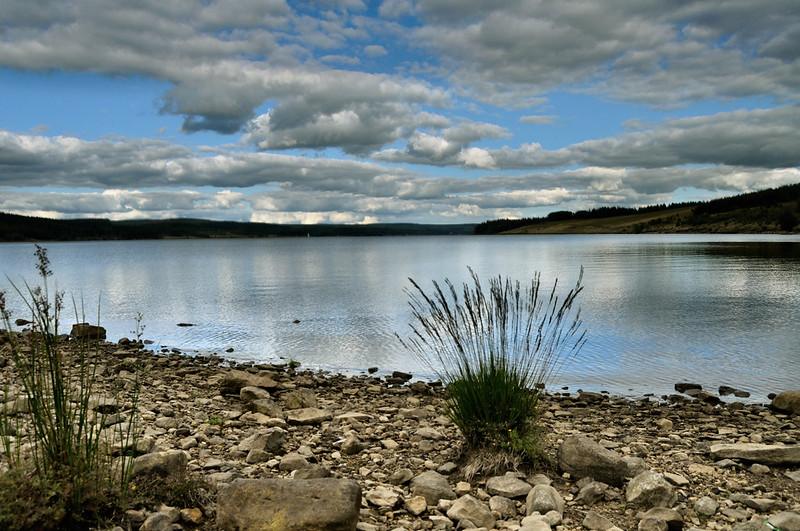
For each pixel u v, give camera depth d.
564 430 10.80
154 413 10.64
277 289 47.53
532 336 20.30
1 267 82.62
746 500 6.61
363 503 6.45
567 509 6.37
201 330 27.50
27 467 5.08
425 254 125.12
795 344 22.09
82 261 102.38
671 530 5.88
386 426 10.46
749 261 73.50
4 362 15.23
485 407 7.70
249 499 5.29
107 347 22.47
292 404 12.16
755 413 13.41
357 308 34.69
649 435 10.60
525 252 122.38
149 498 5.59
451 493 6.68
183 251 167.00
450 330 7.82
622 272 59.47
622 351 20.94
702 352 20.80
